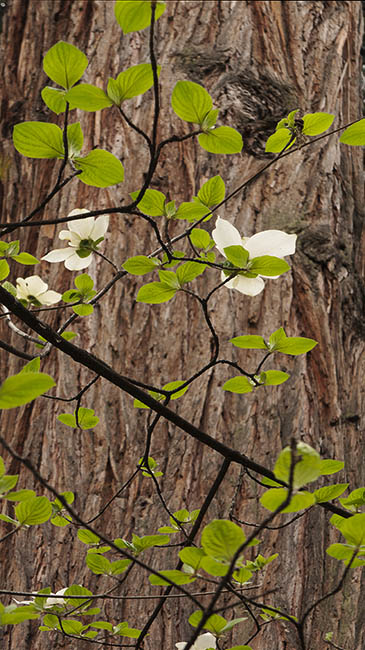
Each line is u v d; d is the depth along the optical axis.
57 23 7.15
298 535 4.68
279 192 5.81
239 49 6.29
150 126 5.98
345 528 3.09
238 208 5.67
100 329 5.35
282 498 2.99
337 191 6.05
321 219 5.84
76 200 5.99
